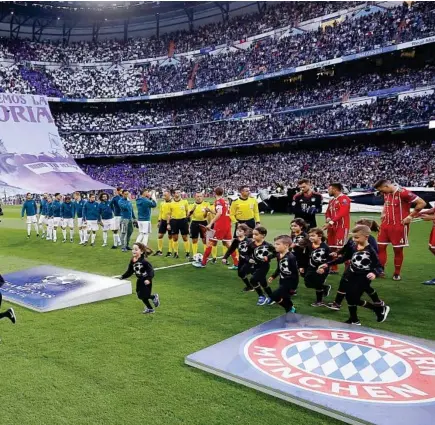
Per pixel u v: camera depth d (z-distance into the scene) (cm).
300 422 364
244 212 1026
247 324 613
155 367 471
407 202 851
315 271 692
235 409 385
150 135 5122
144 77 5328
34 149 2523
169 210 1210
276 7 4819
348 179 3669
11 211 3300
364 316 646
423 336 559
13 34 5512
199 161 4981
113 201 1407
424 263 1049
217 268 1040
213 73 4878
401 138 3919
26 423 362
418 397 393
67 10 5153
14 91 4894
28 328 602
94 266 1097
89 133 5203
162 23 5681
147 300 662
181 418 369
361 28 3912
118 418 369
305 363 465
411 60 3875
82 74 5391
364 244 589
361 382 422
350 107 3988
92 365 477
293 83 4556
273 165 4334
